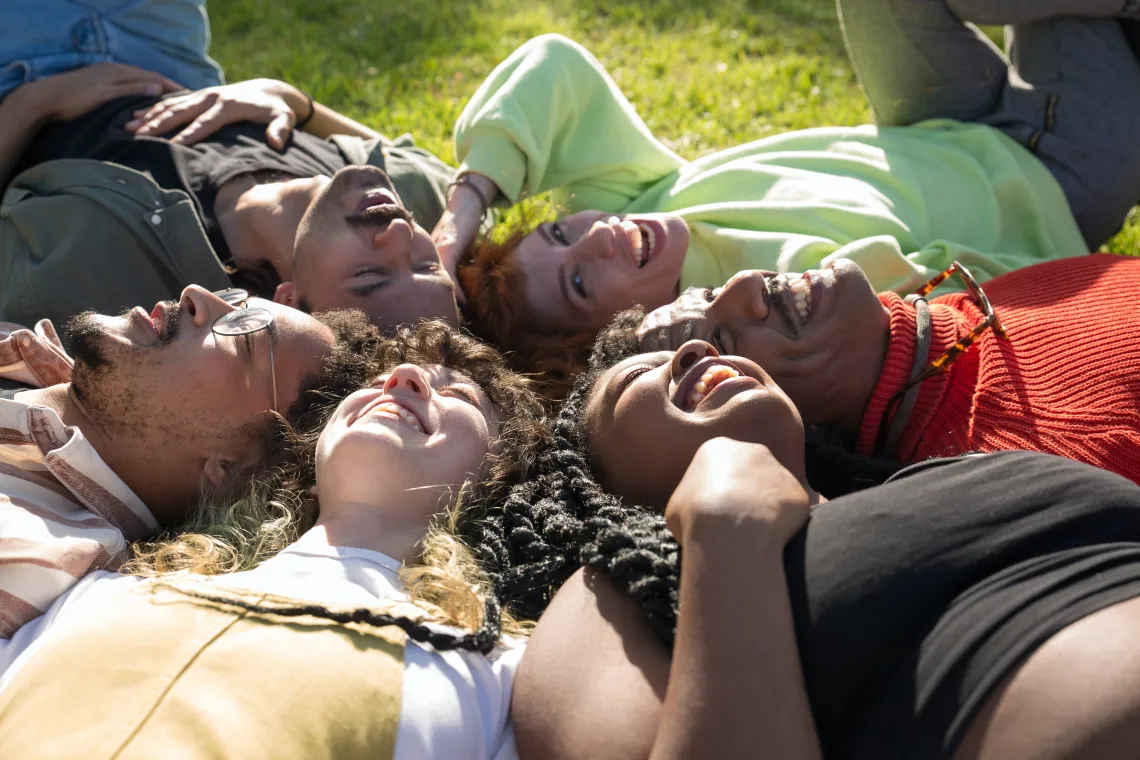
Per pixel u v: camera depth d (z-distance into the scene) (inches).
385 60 180.7
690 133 158.9
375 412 74.0
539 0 201.3
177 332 79.7
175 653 59.0
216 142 118.3
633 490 72.2
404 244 98.0
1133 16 120.6
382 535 71.0
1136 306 87.4
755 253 111.1
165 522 85.4
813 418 90.4
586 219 113.1
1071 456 78.8
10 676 62.4
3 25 120.3
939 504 57.4
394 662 60.5
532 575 68.5
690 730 50.5
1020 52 126.5
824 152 121.5
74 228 104.6
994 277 111.6
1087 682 47.7
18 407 76.0
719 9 196.9
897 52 125.0
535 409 83.7
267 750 54.6
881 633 52.9
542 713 59.2
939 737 49.9
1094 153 120.0
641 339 88.2
